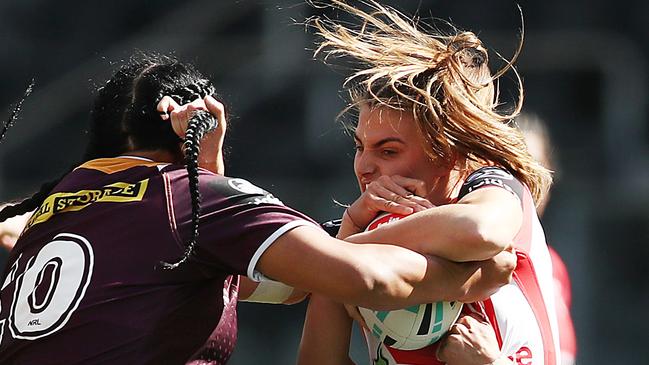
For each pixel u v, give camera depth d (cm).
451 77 920
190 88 905
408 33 970
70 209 845
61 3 4962
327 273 785
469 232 816
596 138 4697
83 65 4750
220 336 842
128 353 796
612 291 3650
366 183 941
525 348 907
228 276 866
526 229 916
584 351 3547
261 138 4569
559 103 4766
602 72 4778
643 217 3731
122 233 818
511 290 913
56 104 4662
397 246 823
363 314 902
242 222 803
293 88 4581
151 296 805
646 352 3550
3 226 1088
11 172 4534
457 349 876
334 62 4447
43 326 812
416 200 890
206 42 4716
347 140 4466
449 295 838
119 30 4956
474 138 918
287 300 1022
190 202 818
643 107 4738
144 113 883
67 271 818
